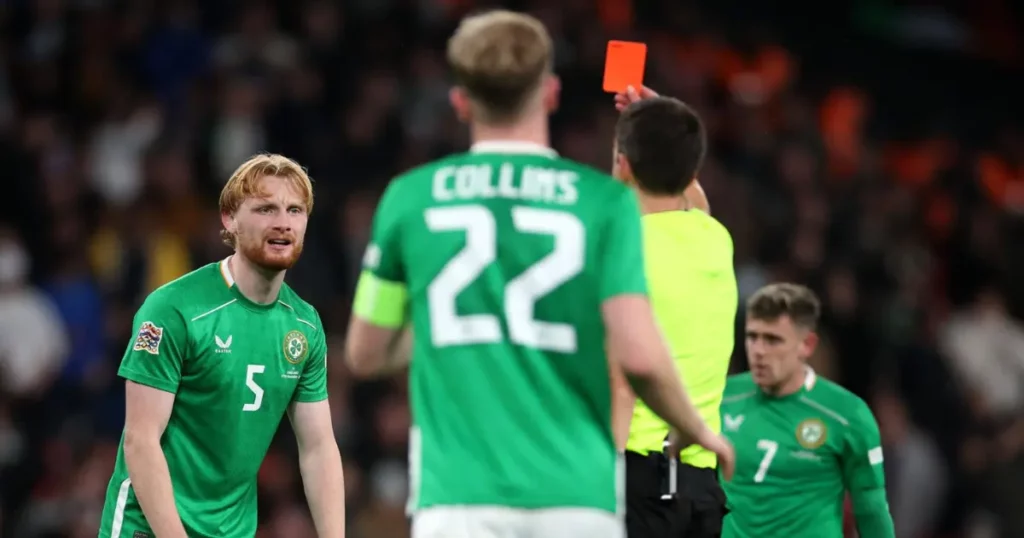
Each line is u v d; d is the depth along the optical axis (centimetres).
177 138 4625
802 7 6894
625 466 1712
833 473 2192
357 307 1371
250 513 1883
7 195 4428
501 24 1330
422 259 1327
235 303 1811
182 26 4981
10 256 4091
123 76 4894
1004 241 5800
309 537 3669
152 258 4294
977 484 4578
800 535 2186
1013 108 6981
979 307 5191
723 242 1738
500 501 1288
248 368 1811
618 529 1316
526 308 1303
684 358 1683
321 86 5006
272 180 1786
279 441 3800
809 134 5691
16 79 4788
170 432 1800
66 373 4091
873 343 4853
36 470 3875
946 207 5828
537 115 1350
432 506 1307
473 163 1337
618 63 1822
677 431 1336
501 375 1298
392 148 4866
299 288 4206
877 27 6956
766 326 2170
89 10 4944
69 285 4206
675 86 5506
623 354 1280
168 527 1731
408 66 5144
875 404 4641
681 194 1720
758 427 2214
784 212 5153
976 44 7144
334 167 4744
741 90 5788
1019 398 5069
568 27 5519
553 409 1301
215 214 4550
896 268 5259
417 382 1334
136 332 1773
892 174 5991
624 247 1302
